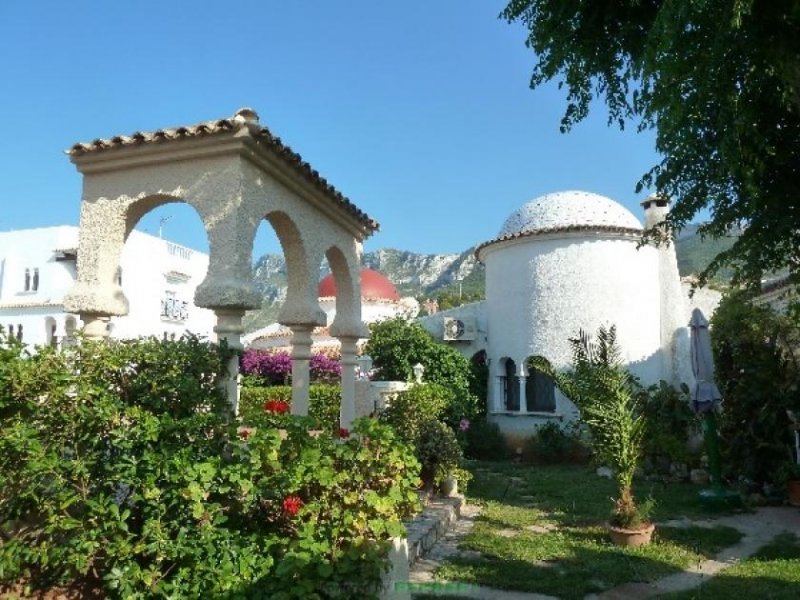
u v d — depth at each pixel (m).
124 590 4.44
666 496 11.67
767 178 7.38
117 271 7.85
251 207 7.36
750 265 8.62
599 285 16.53
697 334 11.59
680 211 8.31
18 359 5.01
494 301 18.47
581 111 7.39
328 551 4.73
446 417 15.73
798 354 12.88
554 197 18.33
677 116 5.68
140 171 7.67
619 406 8.73
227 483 4.81
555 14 6.64
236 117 6.97
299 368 9.40
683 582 6.92
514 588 6.61
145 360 5.85
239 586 4.51
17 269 35.56
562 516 9.96
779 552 8.05
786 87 5.45
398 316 19.11
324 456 5.11
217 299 6.86
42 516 4.97
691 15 4.67
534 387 17.89
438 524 8.51
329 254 10.52
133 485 4.73
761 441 11.62
